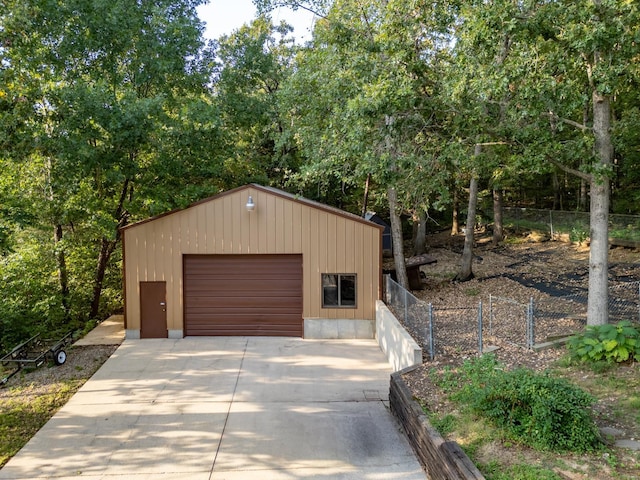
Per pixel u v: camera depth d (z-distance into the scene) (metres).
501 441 5.64
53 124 12.70
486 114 9.83
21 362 10.95
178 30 15.16
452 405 7.00
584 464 5.02
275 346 12.90
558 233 22.53
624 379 7.17
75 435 7.86
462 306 13.52
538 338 9.54
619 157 20.44
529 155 9.06
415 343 9.41
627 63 8.84
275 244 13.58
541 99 8.94
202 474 6.59
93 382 10.30
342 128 11.98
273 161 21.27
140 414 8.64
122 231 13.48
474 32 8.69
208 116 14.49
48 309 14.55
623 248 17.94
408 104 9.79
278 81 21.30
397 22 10.41
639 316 10.13
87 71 14.66
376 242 13.59
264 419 8.37
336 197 24.08
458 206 29.42
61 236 16.25
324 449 7.24
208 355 12.11
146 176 14.55
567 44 8.55
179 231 13.54
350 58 12.49
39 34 12.37
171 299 13.64
